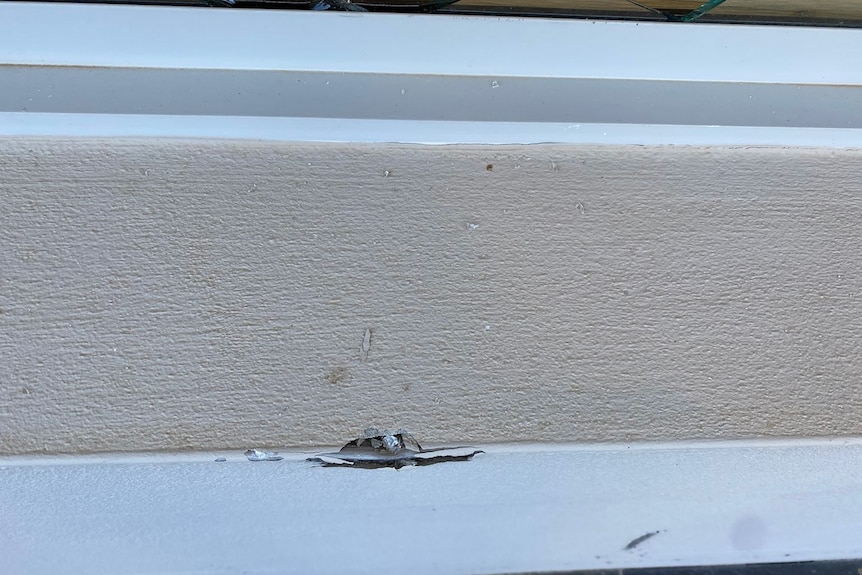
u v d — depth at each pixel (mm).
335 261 488
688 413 484
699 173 504
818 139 506
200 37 489
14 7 477
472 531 596
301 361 480
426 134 496
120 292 480
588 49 501
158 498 521
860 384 489
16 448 467
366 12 490
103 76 491
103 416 472
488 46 498
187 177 490
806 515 585
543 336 486
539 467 509
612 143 503
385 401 479
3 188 483
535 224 495
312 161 495
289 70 499
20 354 473
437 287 488
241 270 485
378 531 588
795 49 505
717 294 493
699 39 501
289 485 518
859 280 497
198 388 476
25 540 560
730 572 646
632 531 604
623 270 493
